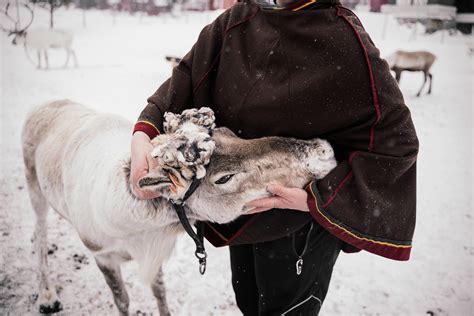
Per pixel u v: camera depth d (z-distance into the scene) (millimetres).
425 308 3350
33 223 4270
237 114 2012
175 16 22109
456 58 14773
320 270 2174
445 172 5949
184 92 2205
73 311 3221
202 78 2145
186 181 1843
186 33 18109
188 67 2215
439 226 4523
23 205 4574
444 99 10266
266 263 2154
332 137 1948
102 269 2666
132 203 2072
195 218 2141
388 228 1843
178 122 1988
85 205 2432
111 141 2525
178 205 1985
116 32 18344
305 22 1834
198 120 1964
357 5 23922
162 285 2865
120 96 9148
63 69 12070
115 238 2340
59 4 20875
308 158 1885
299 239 2090
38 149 3203
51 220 4336
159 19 21422
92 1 24391
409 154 1796
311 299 2205
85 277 3553
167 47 15539
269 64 1900
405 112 1822
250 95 1944
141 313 3215
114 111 7945
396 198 1845
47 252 3598
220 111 2121
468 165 6238
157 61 13383
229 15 2096
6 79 10414
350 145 1912
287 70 1866
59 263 3693
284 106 1877
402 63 10773
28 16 18984
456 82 12008
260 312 2307
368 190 1800
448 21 18656
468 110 9367
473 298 3463
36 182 3365
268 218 2051
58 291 3391
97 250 2553
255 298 2506
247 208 2012
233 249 2408
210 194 2004
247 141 1951
